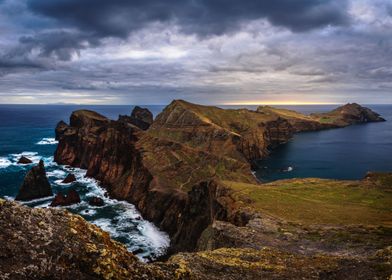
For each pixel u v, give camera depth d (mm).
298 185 82000
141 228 84562
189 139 185500
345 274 22984
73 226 15102
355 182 84562
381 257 26219
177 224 80875
